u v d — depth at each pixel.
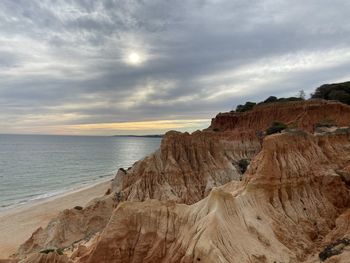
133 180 64.88
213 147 69.00
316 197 38.06
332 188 39.19
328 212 36.88
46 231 55.09
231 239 26.77
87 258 28.06
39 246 51.97
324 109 85.81
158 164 61.03
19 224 75.06
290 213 34.66
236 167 72.31
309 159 41.03
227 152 78.88
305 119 85.00
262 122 98.56
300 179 37.69
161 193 56.88
